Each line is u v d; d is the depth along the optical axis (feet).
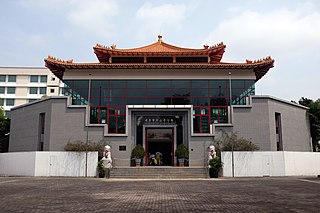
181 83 117.70
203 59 125.49
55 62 113.70
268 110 110.22
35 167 95.50
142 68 116.67
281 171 94.94
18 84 278.46
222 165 93.97
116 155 108.17
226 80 117.91
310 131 133.08
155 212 35.60
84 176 94.32
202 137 108.99
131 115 114.42
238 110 110.22
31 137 118.01
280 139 114.32
